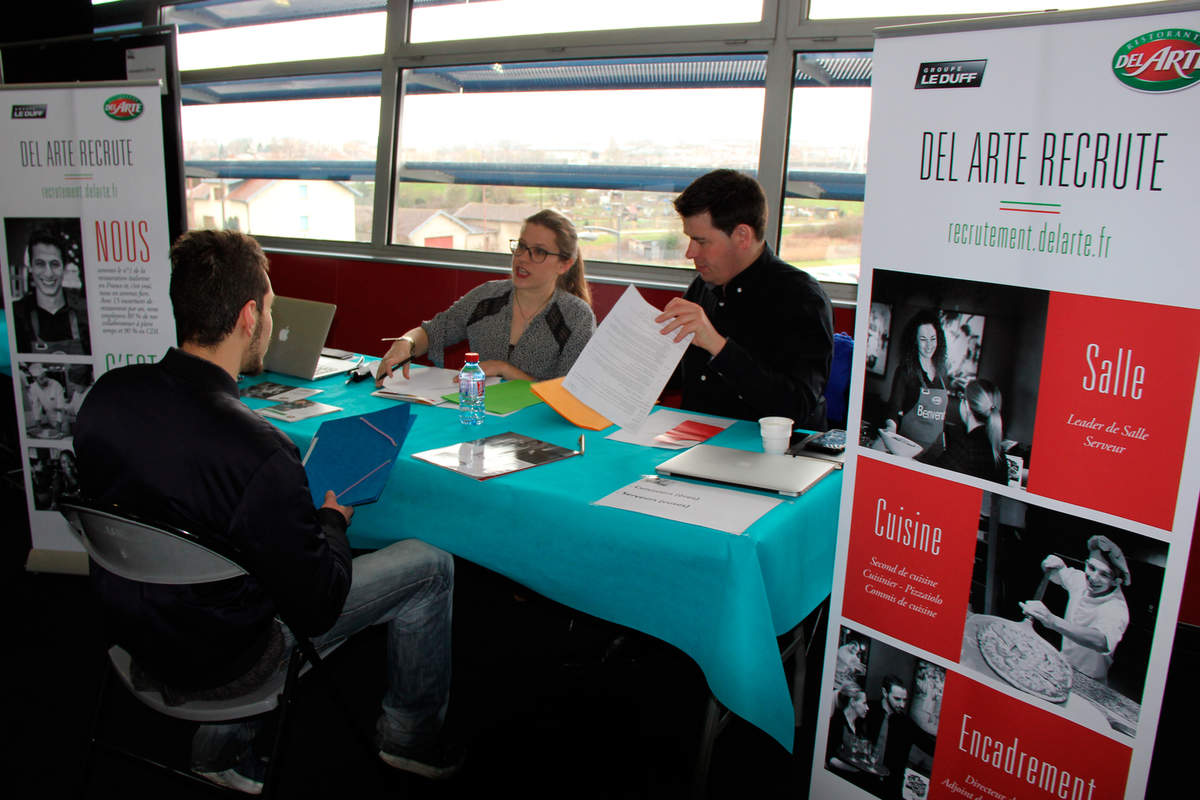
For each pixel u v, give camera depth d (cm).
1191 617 245
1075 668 120
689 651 138
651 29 353
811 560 152
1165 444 108
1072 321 113
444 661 168
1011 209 117
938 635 135
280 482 118
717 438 187
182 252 128
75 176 232
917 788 142
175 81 261
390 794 170
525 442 181
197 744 156
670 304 189
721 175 210
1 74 338
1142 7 102
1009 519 124
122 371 123
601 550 144
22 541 288
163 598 122
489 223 414
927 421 130
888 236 130
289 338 241
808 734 195
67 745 184
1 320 321
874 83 127
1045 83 111
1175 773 184
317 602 125
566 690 209
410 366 256
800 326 209
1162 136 103
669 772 180
